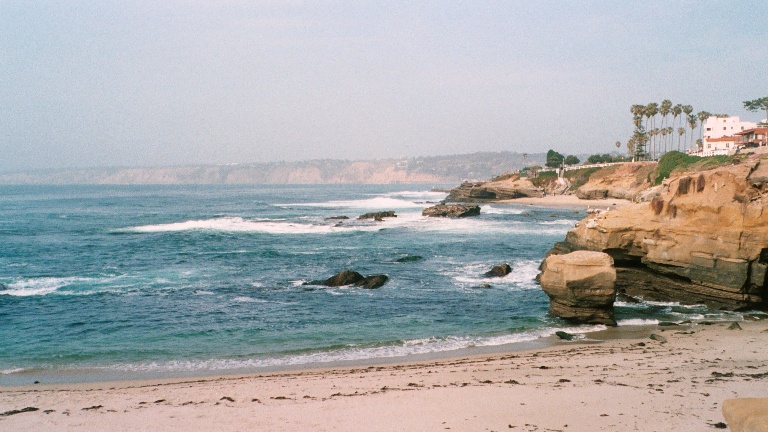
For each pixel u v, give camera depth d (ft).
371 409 41.14
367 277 107.45
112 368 59.26
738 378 46.98
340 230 209.97
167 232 204.74
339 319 81.05
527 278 111.65
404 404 42.11
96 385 52.80
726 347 59.57
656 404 40.32
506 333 72.13
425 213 269.44
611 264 74.08
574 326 74.64
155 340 70.38
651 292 88.89
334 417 39.55
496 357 59.98
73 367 59.77
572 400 41.88
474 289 102.06
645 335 68.49
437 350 64.85
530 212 294.05
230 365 59.98
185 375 56.49
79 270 124.88
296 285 106.42
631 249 88.58
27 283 109.29
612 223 89.45
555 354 59.93
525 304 89.61
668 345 61.77
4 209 361.71
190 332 74.02
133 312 85.46
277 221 248.52
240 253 150.00
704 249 79.82
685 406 39.65
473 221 243.60
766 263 76.18
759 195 76.54
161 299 94.53
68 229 221.05
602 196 353.31
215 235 193.36
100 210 348.18
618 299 87.76
